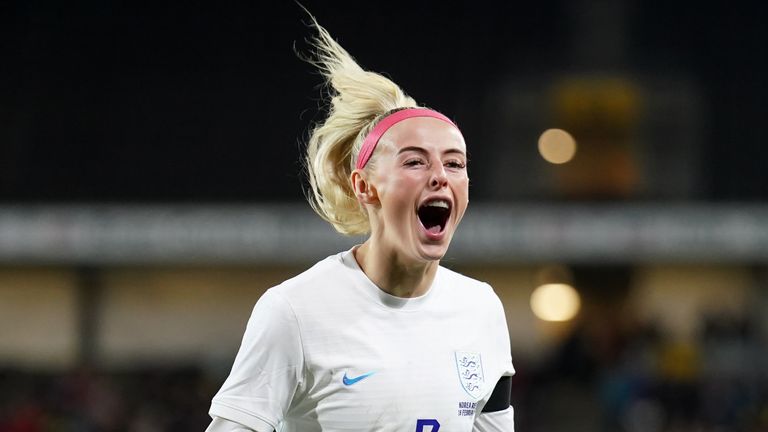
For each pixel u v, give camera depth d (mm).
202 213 66688
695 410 51000
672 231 65125
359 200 9727
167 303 68500
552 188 71625
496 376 10039
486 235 65750
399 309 9703
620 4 74375
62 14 74625
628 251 65250
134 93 73562
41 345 67562
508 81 73562
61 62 73625
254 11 75500
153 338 68000
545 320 68750
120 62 74125
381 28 75688
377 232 9633
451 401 9586
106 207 66875
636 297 68000
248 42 74812
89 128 72625
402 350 9555
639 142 72000
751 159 71375
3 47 73625
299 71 74125
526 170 72000
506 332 10383
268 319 9453
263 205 71062
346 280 9703
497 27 75125
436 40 74938
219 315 68875
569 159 72000
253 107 73438
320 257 66125
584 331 58344
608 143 72000
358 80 9930
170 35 74875
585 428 52000
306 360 9406
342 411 9406
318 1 75750
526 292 69188
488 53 74562
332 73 10039
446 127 9469
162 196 71750
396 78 74438
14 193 70688
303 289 9586
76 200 71188
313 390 9484
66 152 71938
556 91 72875
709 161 71688
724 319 62125
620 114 72375
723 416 50781
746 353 58125
